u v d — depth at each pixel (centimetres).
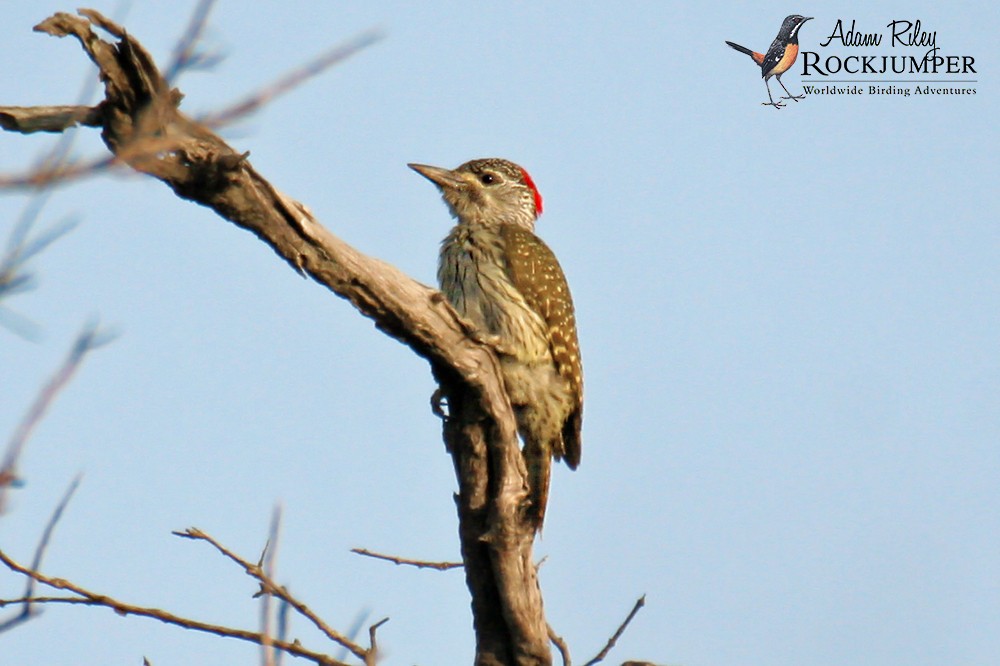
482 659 1152
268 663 643
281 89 431
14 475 435
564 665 1060
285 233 962
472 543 1143
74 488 712
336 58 435
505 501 1133
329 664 903
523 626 1138
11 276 377
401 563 1128
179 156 856
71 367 445
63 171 389
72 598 866
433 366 1119
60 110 792
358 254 1013
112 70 774
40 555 710
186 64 424
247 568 916
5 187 379
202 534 920
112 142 800
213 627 889
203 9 425
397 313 1047
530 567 1143
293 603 910
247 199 919
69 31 759
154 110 723
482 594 1151
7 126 782
